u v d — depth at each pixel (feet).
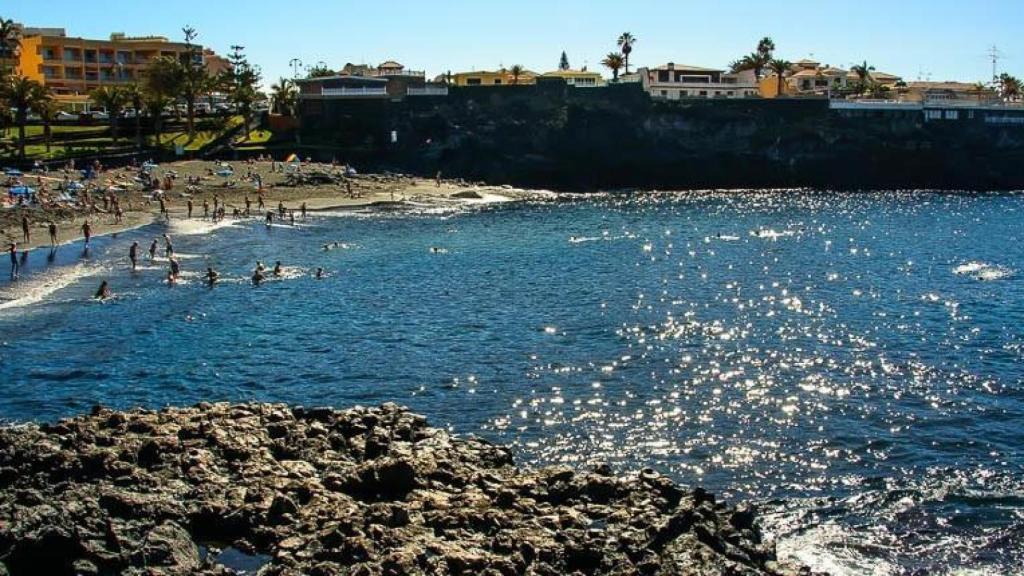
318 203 379.96
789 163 512.22
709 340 163.63
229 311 188.55
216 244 278.26
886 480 100.68
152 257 245.04
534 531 74.84
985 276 232.32
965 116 517.14
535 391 132.67
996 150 519.60
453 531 74.38
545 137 497.46
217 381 139.03
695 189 509.35
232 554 73.26
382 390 134.00
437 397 130.31
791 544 86.07
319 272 230.27
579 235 316.81
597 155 504.02
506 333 169.68
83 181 351.25
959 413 122.31
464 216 372.58
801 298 204.23
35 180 344.69
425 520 76.33
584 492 84.17
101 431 95.30
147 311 186.19
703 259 264.52
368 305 196.54
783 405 126.00
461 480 85.25
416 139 493.77
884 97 580.30
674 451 109.29
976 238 311.27
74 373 142.20
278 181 402.93
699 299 202.90
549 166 499.10
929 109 514.68
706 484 99.76
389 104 497.05
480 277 232.94
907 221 363.76
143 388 135.33
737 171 512.63
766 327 174.19
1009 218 372.79
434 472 85.66
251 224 322.34
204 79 478.59
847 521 90.89
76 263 231.50
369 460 89.92
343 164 474.49
